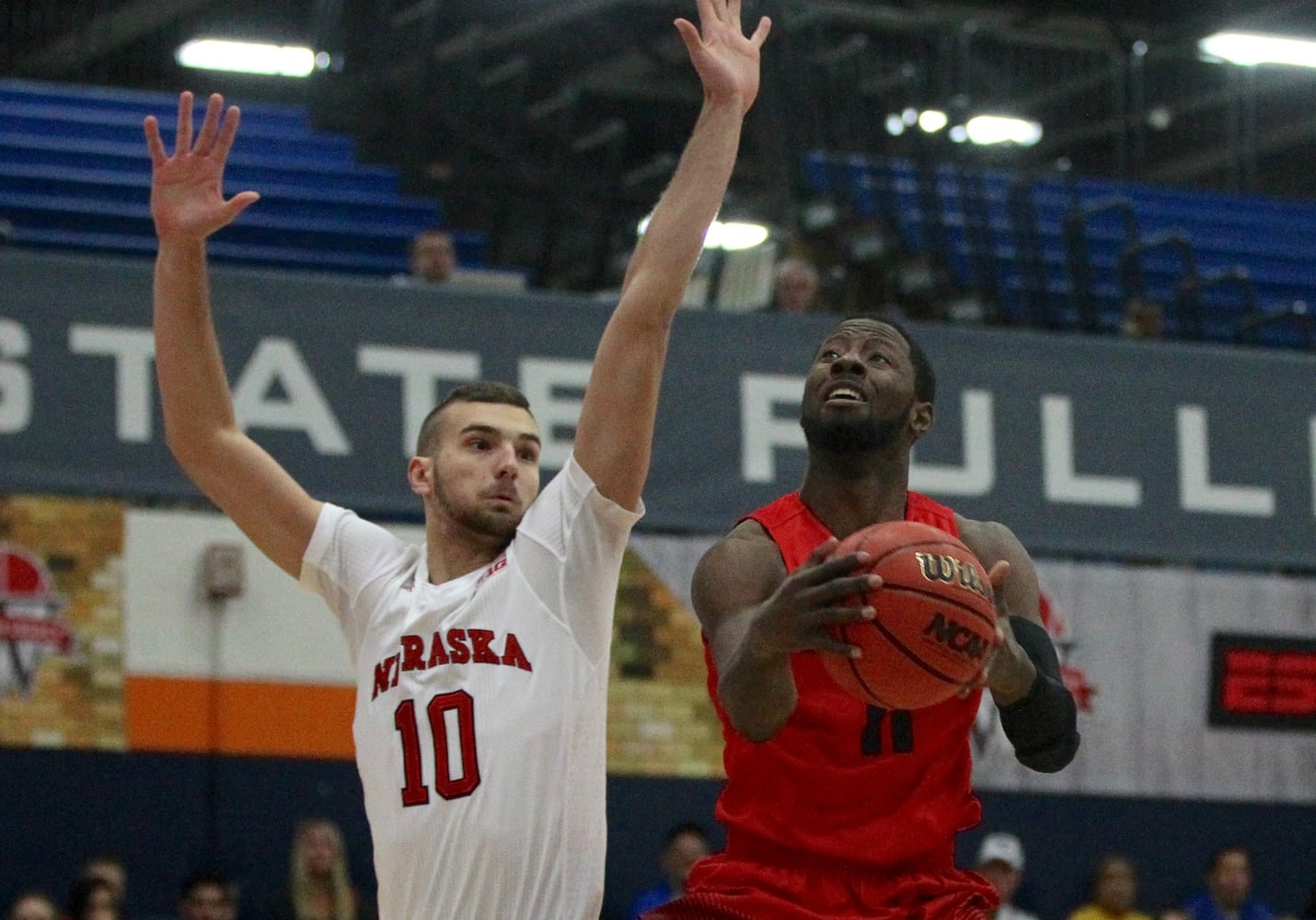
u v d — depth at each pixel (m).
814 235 16.28
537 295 11.77
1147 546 12.29
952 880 4.69
